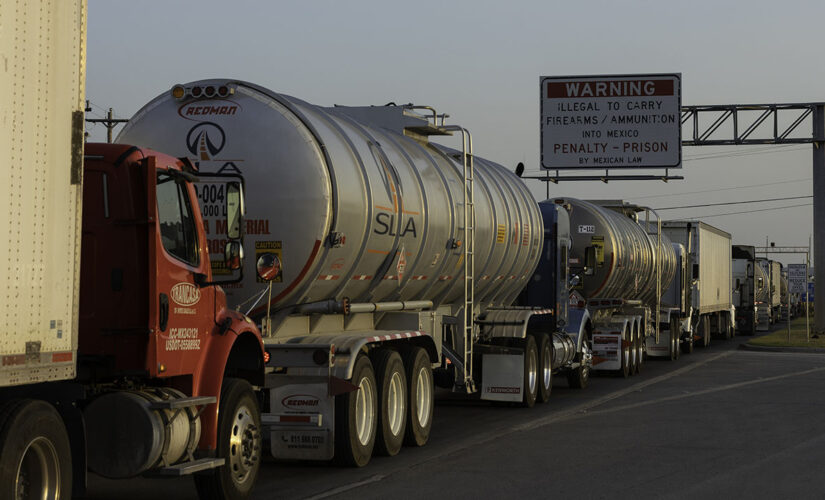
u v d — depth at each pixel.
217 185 11.07
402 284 13.67
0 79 6.29
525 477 11.05
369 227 12.02
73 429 7.46
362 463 11.74
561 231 21.53
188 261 9.01
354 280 12.23
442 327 15.52
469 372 15.97
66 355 6.99
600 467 11.73
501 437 14.44
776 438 14.20
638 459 12.33
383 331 12.97
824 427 15.42
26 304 6.55
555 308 20.92
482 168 17.98
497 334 18.30
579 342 22.73
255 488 10.43
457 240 15.07
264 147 11.09
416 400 13.35
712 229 42.62
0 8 6.27
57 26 6.86
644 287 31.39
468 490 10.30
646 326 28.88
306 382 11.26
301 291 11.24
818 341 41.66
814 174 39.78
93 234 8.42
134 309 8.38
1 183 6.31
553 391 22.14
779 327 70.06
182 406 8.46
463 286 16.00
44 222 6.74
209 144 11.16
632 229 29.19
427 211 13.83
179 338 8.71
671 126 36.44
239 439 9.52
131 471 8.20
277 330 11.45
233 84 11.40
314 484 10.66
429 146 15.91
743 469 11.58
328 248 11.21
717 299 44.28
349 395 11.39
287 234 11.02
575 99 36.84
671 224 39.91
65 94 6.96
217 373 9.13
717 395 20.77
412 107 15.60
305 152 11.09
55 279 6.87
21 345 6.50
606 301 25.45
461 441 14.03
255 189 11.05
